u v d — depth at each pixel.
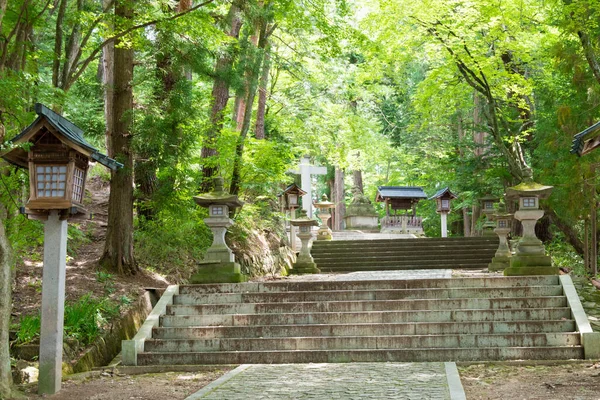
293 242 21.36
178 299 11.55
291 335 10.13
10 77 9.91
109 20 11.43
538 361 8.80
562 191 16.11
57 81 11.54
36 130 7.50
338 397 6.73
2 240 7.15
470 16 17.92
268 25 19.25
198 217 14.90
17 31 11.38
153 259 13.73
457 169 24.50
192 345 9.96
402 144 35.31
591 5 12.94
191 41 12.71
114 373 8.97
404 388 7.08
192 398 6.89
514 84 19.78
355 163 32.97
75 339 9.39
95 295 11.11
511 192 12.60
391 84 34.06
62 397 7.37
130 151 12.75
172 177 13.89
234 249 16.42
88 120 14.03
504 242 17.41
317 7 15.30
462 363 8.91
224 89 16.98
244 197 19.08
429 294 11.09
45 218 7.78
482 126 22.94
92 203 17.98
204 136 15.55
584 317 9.73
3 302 7.05
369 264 20.52
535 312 10.18
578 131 15.34
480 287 11.12
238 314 10.69
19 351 8.89
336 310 10.76
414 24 19.12
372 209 36.00
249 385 7.61
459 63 19.36
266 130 24.70
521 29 18.98
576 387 6.88
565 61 14.35
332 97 24.36
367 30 20.38
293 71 23.31
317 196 48.41
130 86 12.98
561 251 21.73
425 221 36.75
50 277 7.76
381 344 9.60
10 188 9.84
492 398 6.56
